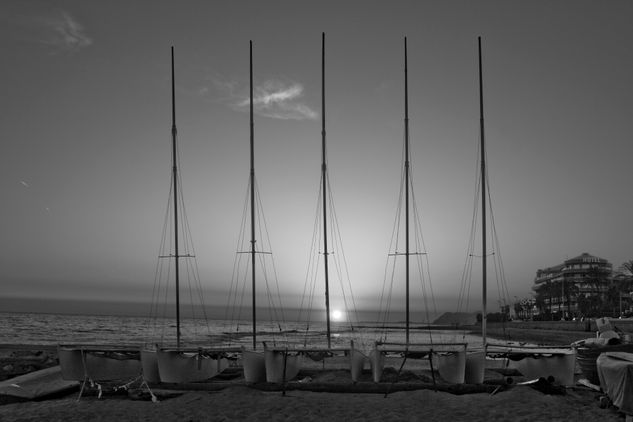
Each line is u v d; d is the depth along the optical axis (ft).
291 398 44.11
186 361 51.55
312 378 53.21
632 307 309.83
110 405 42.60
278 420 37.73
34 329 266.57
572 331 241.76
